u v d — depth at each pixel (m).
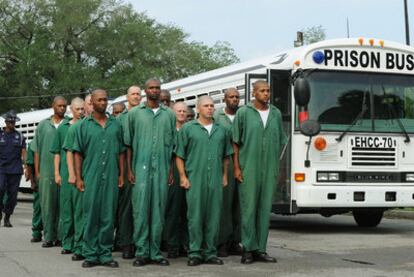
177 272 8.27
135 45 52.56
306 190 12.11
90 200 8.65
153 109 8.84
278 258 9.39
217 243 9.52
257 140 8.75
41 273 8.29
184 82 15.98
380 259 9.30
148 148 8.70
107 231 8.73
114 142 8.75
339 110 12.40
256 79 12.55
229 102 9.77
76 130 8.68
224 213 9.48
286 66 12.53
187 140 8.79
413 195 12.52
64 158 10.04
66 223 9.95
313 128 11.91
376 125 12.53
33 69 50.53
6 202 13.94
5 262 9.14
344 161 12.33
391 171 12.52
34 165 11.52
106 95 8.74
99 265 8.78
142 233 8.75
